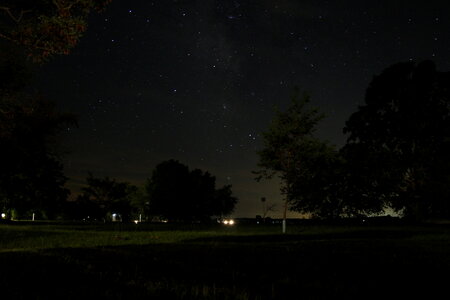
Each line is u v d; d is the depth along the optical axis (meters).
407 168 41.56
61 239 22.95
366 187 38.09
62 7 8.91
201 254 12.13
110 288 6.59
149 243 18.44
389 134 43.34
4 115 14.52
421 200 40.94
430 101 42.62
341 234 26.95
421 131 42.09
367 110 44.50
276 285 7.26
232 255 12.00
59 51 9.15
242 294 6.34
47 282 7.02
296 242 19.28
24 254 11.72
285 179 30.12
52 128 20.61
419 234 26.66
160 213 78.31
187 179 78.94
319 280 7.86
